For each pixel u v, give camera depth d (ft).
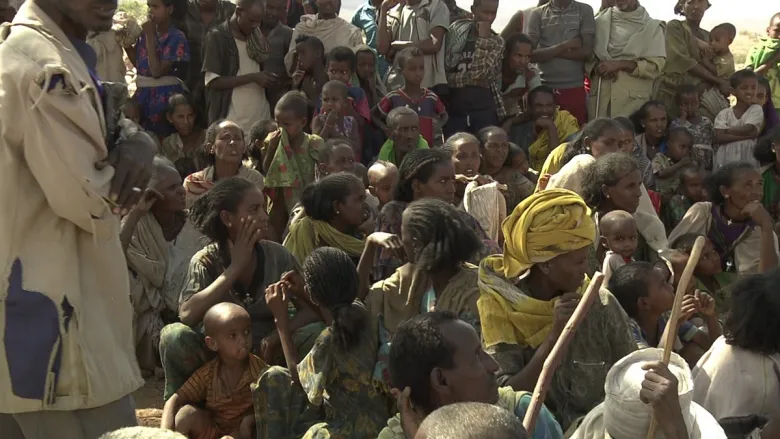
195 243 19.89
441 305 13.24
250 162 24.08
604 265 16.19
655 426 9.62
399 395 9.48
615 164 17.43
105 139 10.05
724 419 12.10
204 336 14.89
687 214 20.89
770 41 35.27
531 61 30.53
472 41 29.09
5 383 9.82
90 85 9.77
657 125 28.09
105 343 10.34
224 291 14.78
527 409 9.77
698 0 32.89
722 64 33.30
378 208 20.29
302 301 14.94
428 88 29.30
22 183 9.70
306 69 27.68
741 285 12.32
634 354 10.65
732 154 30.22
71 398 9.98
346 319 13.17
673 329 9.83
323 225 17.25
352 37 29.32
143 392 18.65
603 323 12.22
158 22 29.07
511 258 12.51
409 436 9.19
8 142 9.50
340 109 25.67
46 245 9.87
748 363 12.17
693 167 25.13
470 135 21.67
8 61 9.36
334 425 13.28
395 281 13.91
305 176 23.57
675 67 32.35
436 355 9.17
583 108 30.81
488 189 18.43
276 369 13.93
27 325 9.76
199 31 30.09
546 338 11.95
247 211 15.06
